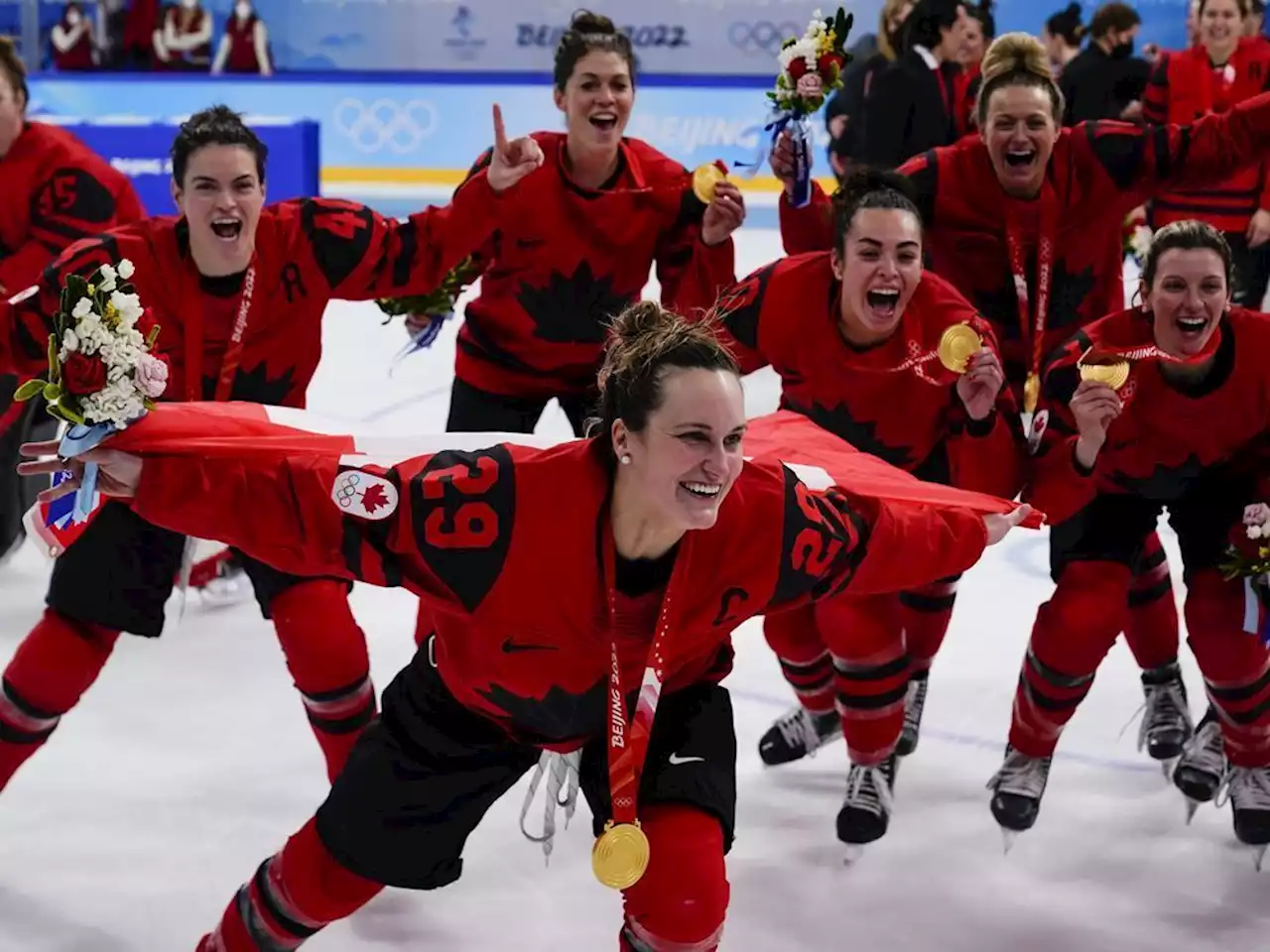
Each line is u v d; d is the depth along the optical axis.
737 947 3.40
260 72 14.31
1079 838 3.93
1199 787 3.92
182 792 4.08
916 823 3.99
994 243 4.49
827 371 3.77
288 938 2.91
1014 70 4.37
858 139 7.37
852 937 3.46
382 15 15.04
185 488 2.59
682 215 4.42
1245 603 3.56
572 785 3.09
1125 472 3.72
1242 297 7.25
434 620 2.81
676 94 13.52
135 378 2.58
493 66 15.15
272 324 3.72
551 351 4.55
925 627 4.16
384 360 8.97
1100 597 3.71
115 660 4.93
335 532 2.60
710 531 2.66
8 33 14.51
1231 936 3.49
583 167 4.39
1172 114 7.45
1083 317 4.63
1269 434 3.62
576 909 3.56
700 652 2.88
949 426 3.82
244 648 5.07
